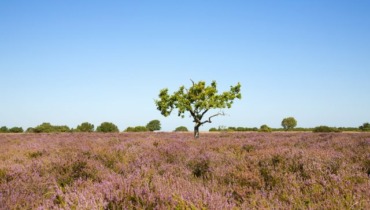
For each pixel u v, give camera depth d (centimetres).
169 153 818
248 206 369
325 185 437
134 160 711
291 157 605
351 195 380
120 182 389
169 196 336
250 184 486
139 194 343
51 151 963
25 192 437
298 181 465
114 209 326
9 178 526
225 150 966
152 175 488
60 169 587
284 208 362
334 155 652
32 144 1332
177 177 497
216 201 333
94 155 771
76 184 470
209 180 509
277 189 443
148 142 1179
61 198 383
